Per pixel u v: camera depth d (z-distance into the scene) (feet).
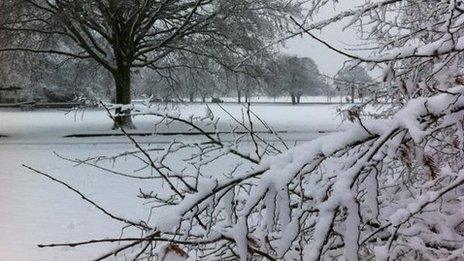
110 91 115.24
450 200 11.33
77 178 40.96
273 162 7.62
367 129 7.48
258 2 85.71
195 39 98.43
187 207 7.76
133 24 93.61
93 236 23.82
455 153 10.02
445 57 10.23
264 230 8.17
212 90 107.45
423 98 7.55
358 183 7.89
